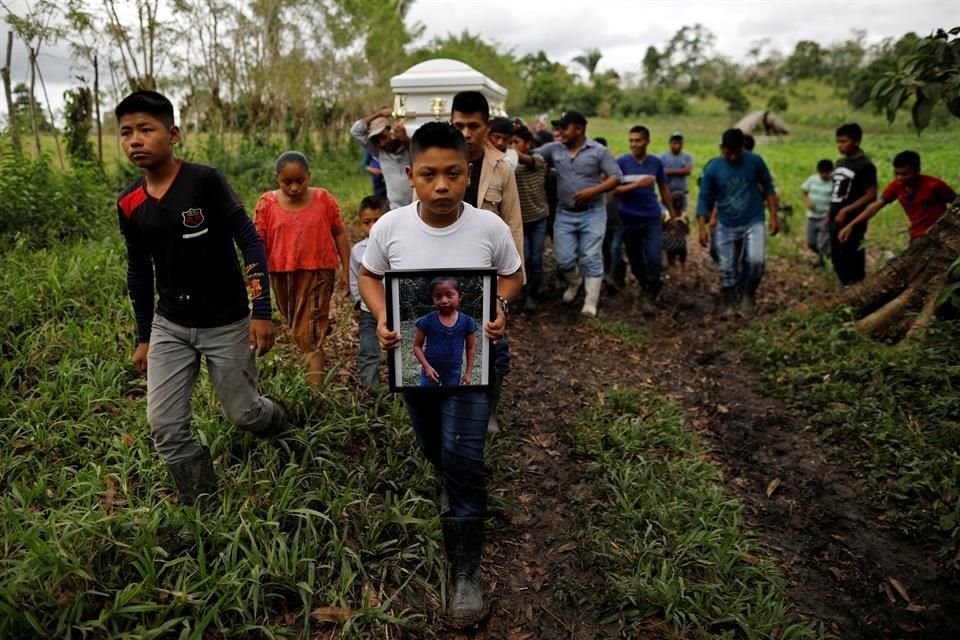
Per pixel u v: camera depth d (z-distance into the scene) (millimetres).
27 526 2695
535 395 4914
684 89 99250
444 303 2568
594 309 6680
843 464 4004
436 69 5242
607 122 66875
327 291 4137
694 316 7176
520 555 3209
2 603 2186
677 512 3418
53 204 6723
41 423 3453
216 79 13320
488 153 3906
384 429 3867
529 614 2857
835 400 4641
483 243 2646
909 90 4770
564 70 97938
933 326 4992
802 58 89500
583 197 6352
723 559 3076
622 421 4418
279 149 14766
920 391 4441
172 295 2828
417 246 2611
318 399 3908
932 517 3420
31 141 8852
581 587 3008
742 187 6852
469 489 2723
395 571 2879
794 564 3248
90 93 9883
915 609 2977
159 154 2641
